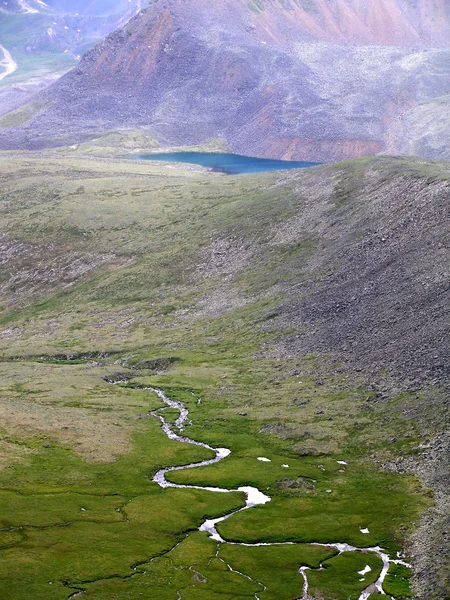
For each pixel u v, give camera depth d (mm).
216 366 156500
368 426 115375
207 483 102500
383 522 88625
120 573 77500
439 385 119062
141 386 151750
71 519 89500
